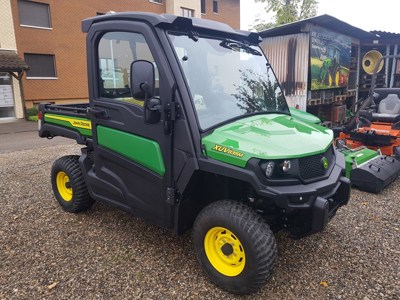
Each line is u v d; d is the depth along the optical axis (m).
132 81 2.79
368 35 11.94
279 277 3.10
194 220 3.31
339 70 11.23
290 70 9.72
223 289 2.92
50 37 17.98
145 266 3.28
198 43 3.19
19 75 16.05
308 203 2.70
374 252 3.50
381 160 5.54
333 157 3.30
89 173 4.04
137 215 3.51
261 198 2.98
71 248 3.63
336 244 3.66
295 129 3.13
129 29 3.14
